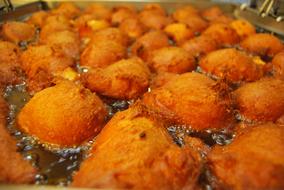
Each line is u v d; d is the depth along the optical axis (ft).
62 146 0.71
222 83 0.81
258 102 0.81
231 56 0.98
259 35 1.14
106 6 1.47
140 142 0.61
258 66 1.00
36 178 0.63
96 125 0.75
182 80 0.82
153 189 0.55
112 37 1.11
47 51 0.96
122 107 0.86
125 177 0.55
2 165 0.61
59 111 0.72
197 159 0.63
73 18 1.36
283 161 0.57
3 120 0.75
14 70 0.94
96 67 0.98
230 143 0.70
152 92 0.84
